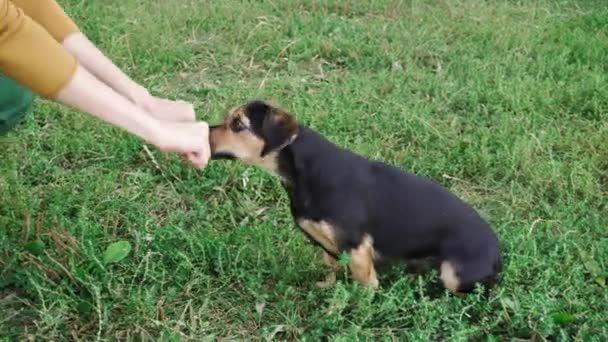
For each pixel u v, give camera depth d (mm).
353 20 3570
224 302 1934
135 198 2289
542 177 2391
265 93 2848
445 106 2857
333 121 2637
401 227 1917
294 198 1924
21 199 2174
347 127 2646
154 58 3037
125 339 1828
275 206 2301
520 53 3242
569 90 2859
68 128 2555
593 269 2018
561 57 3127
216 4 3588
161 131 1651
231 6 3551
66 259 1970
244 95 2842
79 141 2479
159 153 2469
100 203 2223
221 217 2246
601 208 2328
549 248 2096
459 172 2477
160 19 3369
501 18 3570
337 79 3035
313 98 2816
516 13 3727
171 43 3160
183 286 1962
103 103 1584
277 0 3691
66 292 1912
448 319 1834
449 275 1913
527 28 3465
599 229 2186
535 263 2004
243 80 3021
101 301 1866
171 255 2031
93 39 3193
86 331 1833
